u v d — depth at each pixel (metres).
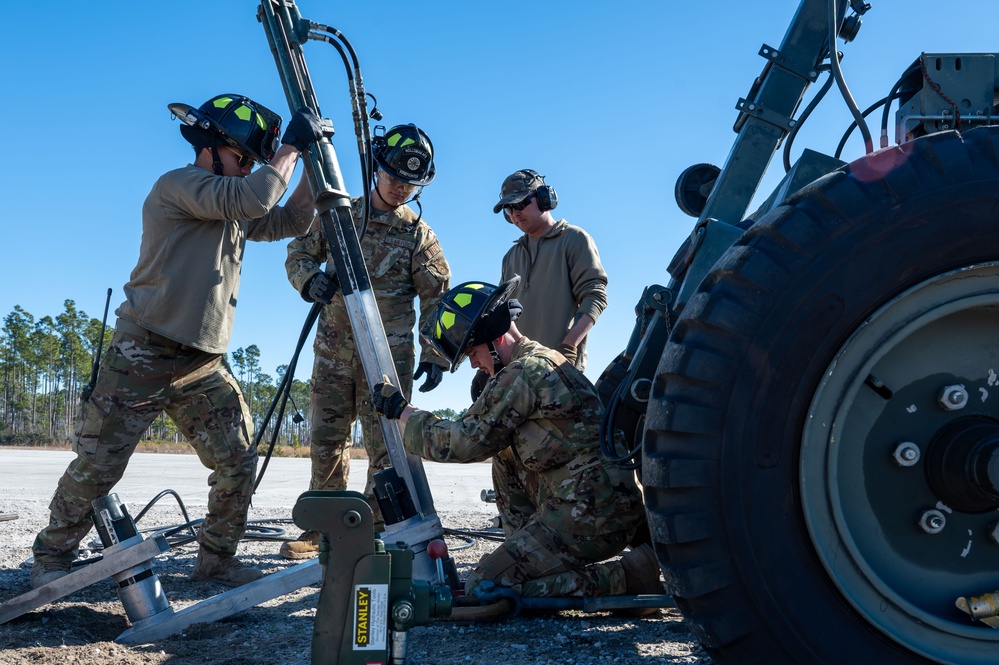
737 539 2.01
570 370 3.44
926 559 2.14
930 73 2.79
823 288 2.04
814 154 2.75
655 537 2.13
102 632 3.23
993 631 2.04
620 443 3.48
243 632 3.22
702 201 3.77
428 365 3.93
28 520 6.39
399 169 4.48
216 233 3.65
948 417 2.16
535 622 3.33
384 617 2.10
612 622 3.35
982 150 2.12
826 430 2.05
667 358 2.14
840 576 2.02
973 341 2.18
